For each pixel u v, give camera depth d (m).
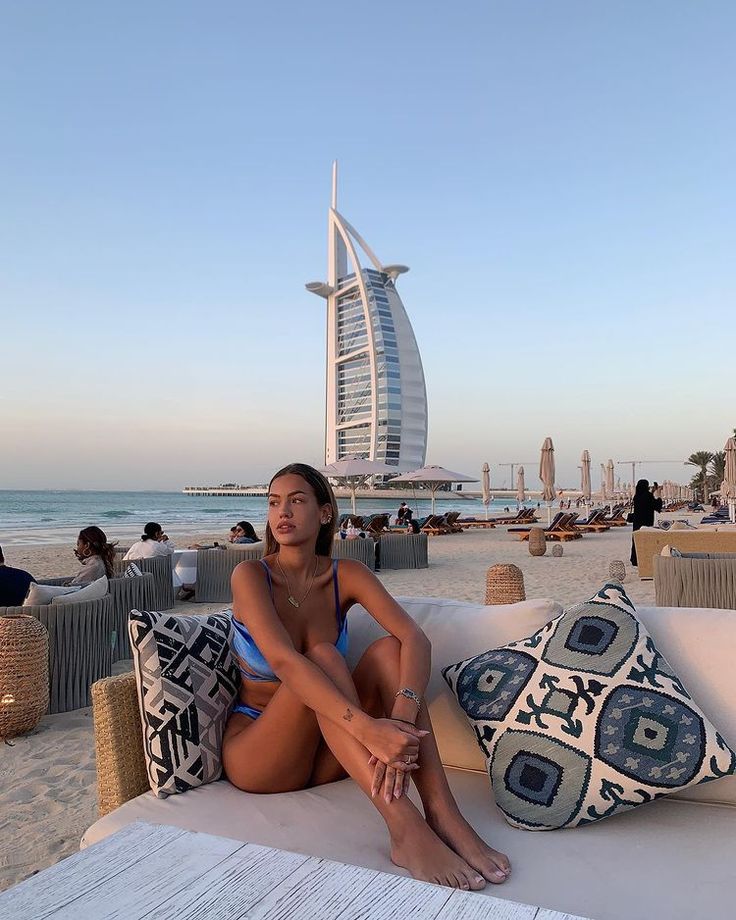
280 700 2.16
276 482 2.45
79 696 4.91
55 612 4.79
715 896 1.63
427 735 1.98
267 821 2.03
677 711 2.00
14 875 2.68
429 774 1.92
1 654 4.20
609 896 1.64
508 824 2.00
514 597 6.63
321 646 2.25
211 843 1.26
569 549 17.98
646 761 1.94
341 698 2.02
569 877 1.72
